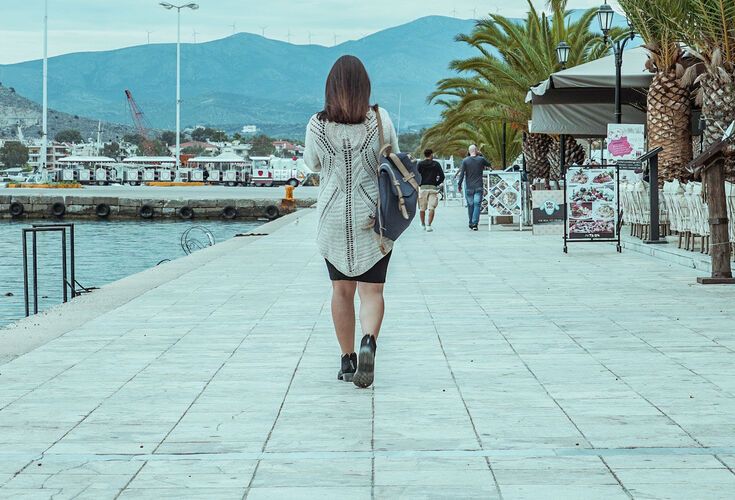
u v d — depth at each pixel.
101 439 5.01
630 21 19.48
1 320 14.99
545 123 23.77
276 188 90.81
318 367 6.91
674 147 19.06
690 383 6.17
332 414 5.48
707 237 14.46
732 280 11.59
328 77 6.12
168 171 123.19
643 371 6.57
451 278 12.86
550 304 10.09
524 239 20.72
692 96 19.61
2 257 28.70
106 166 123.50
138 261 27.56
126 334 8.52
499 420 5.29
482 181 24.55
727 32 16.34
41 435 5.10
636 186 17.81
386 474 4.34
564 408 5.54
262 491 4.13
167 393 6.10
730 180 15.84
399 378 6.47
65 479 4.34
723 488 4.08
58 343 8.06
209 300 10.90
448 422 5.26
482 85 35.69
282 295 11.29
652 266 14.10
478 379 6.40
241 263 15.88
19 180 127.31
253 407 5.68
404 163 6.07
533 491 4.07
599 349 7.44
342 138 6.05
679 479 4.21
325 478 4.30
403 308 9.97
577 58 32.94
